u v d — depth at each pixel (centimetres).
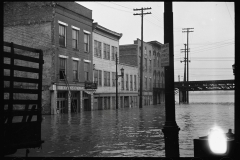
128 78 5394
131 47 5891
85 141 1077
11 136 686
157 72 7081
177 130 564
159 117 2469
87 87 3712
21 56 724
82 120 2194
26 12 3238
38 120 771
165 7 588
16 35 3259
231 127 1521
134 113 3173
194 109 3900
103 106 4369
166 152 562
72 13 3494
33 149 901
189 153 797
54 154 805
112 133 1333
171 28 584
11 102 691
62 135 1269
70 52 3444
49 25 3162
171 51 579
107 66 4497
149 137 1177
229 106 4928
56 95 3120
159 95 7238
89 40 3906
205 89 6712
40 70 783
